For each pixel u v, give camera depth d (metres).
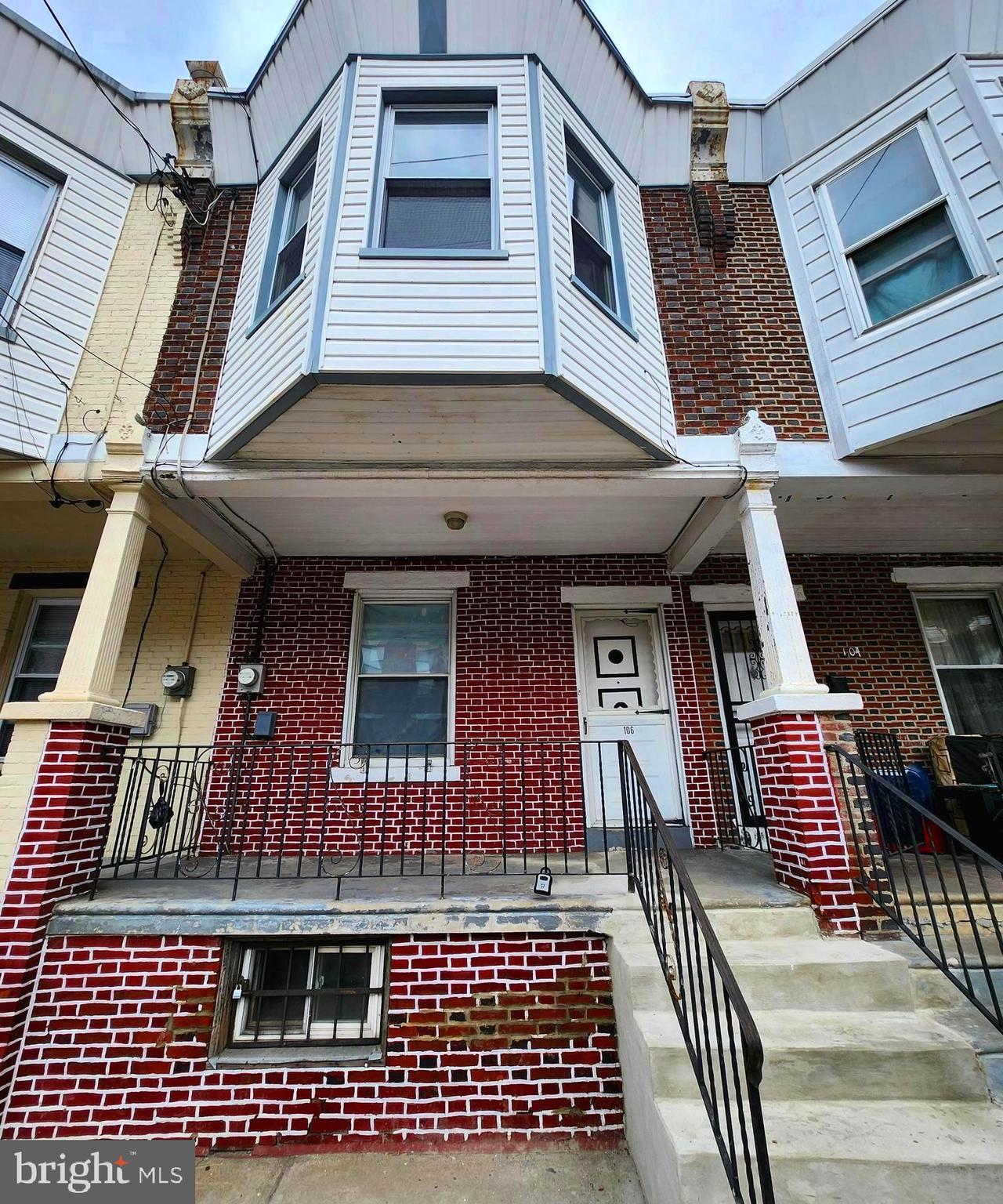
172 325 5.20
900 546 6.52
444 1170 2.86
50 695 3.83
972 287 4.52
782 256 5.61
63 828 3.55
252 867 4.65
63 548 6.05
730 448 4.70
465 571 6.31
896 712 6.09
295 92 5.35
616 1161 2.89
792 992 2.98
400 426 4.14
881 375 4.78
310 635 6.03
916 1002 3.02
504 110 4.57
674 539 6.11
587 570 6.38
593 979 3.34
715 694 6.04
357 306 3.87
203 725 5.68
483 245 4.31
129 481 4.50
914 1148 2.19
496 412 4.04
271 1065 3.21
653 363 4.88
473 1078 3.19
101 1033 3.25
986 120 4.76
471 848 5.46
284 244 5.20
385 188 4.44
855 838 3.67
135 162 5.88
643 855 3.53
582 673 6.18
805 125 5.73
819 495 5.14
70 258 5.27
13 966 3.27
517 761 5.73
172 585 6.17
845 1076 2.53
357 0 4.69
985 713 6.29
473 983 3.32
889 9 5.30
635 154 5.84
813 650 6.29
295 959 3.67
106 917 3.41
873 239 5.12
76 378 4.98
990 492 5.10
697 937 2.35
